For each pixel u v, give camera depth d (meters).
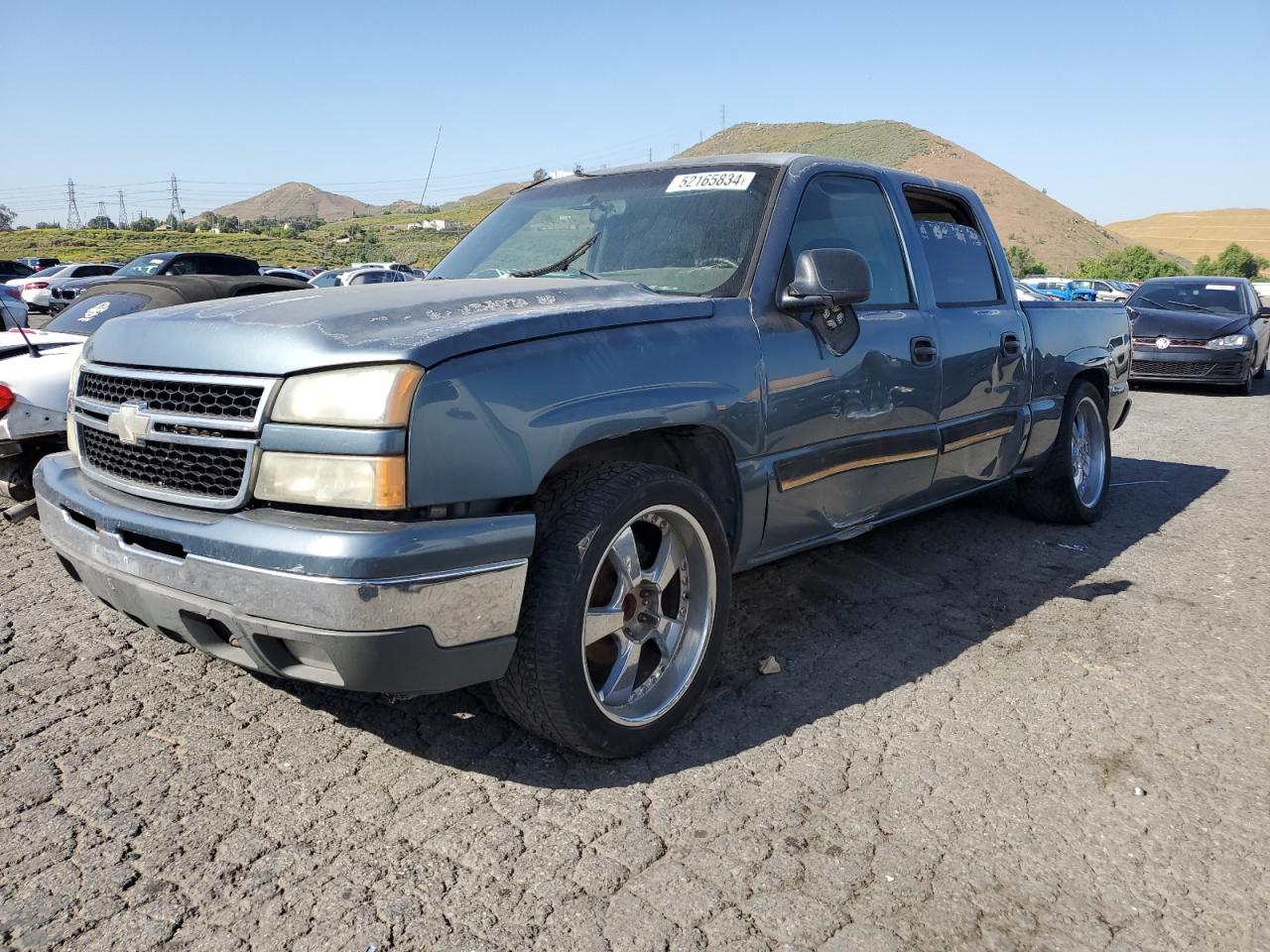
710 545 2.92
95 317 6.30
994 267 4.82
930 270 4.21
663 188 3.79
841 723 3.05
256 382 2.35
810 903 2.17
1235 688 3.38
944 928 2.10
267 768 2.69
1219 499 6.39
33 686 3.17
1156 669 3.53
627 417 2.66
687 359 2.89
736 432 3.04
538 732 2.70
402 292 2.89
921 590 4.34
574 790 2.61
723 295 3.22
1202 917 2.17
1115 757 2.88
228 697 3.12
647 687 2.88
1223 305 13.25
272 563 2.21
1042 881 2.28
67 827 2.38
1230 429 9.59
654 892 2.19
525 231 3.93
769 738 2.95
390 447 2.22
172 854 2.29
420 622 2.23
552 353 2.55
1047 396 5.04
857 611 4.05
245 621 2.28
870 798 2.61
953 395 4.13
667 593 3.00
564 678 2.52
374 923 2.06
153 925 2.04
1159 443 8.74
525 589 2.50
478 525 2.32
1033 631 3.88
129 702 3.07
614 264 3.54
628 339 2.76
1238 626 3.98
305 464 2.28
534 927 2.06
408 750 2.81
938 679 3.40
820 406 3.36
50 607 3.88
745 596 4.19
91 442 2.84
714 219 3.51
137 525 2.47
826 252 3.19
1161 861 2.38
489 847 2.34
